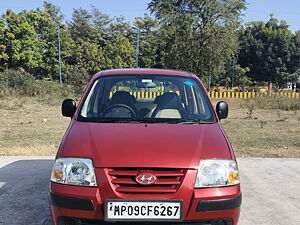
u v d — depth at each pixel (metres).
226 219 2.79
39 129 10.05
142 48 53.62
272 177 5.54
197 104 3.93
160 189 2.69
